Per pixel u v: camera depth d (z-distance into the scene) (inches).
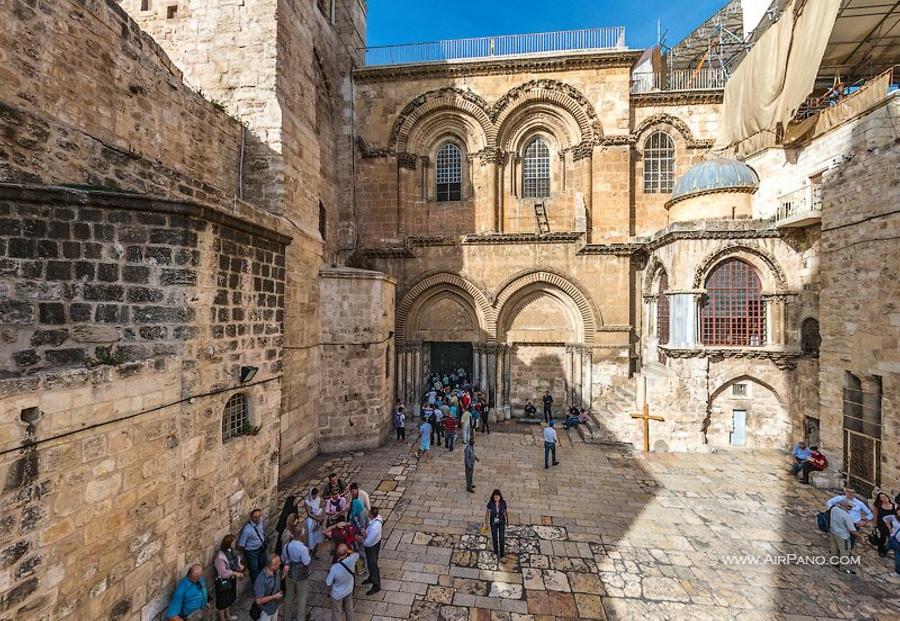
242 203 449.4
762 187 772.0
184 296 283.4
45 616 204.7
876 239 509.0
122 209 268.2
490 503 405.7
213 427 312.8
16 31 294.2
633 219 877.2
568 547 418.0
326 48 835.4
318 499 416.5
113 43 373.7
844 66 794.2
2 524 188.4
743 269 709.3
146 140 410.9
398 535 434.3
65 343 252.4
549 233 848.3
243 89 573.9
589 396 843.4
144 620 255.8
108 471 236.8
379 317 699.4
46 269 247.8
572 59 845.8
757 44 745.6
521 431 797.2
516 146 899.4
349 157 901.2
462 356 944.9
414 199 916.6
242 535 339.6
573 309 869.8
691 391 698.2
